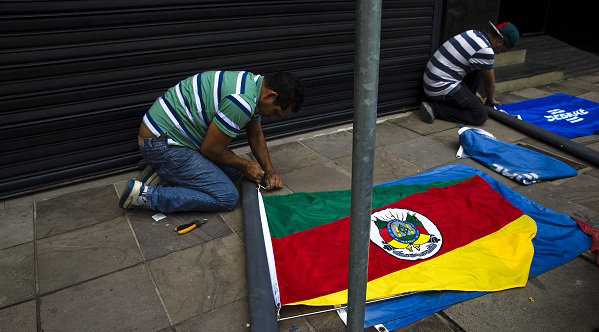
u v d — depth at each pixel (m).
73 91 2.95
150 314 1.94
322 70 3.95
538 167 3.28
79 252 2.36
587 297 2.04
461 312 1.95
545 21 8.05
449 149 3.74
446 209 2.68
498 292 2.07
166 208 2.64
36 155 2.97
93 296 2.04
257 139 3.01
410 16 4.32
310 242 2.37
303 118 4.06
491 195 2.84
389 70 4.43
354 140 1.13
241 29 3.42
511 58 6.31
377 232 2.45
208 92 2.46
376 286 2.04
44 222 2.65
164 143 2.56
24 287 2.10
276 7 3.50
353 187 1.19
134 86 3.14
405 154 3.64
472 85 4.61
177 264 2.27
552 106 4.79
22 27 2.65
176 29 3.15
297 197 2.88
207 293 2.06
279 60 3.70
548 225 2.56
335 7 3.78
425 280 2.08
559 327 1.86
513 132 4.10
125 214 2.73
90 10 2.81
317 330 1.84
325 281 2.07
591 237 2.44
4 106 2.76
